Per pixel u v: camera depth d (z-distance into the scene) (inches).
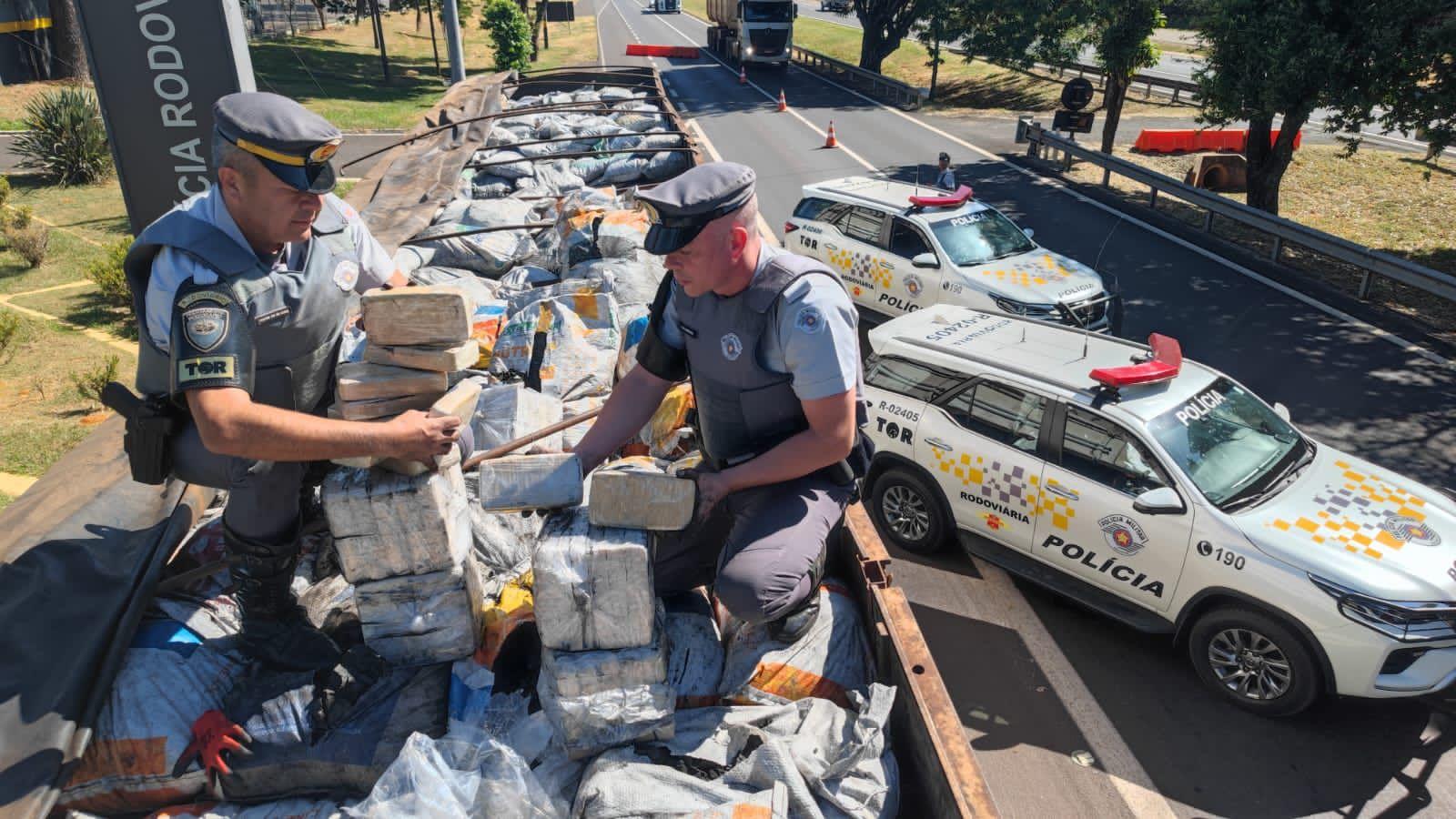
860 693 106.2
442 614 102.3
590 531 93.4
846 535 127.8
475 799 86.5
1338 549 190.4
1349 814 175.8
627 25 2915.8
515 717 100.7
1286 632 190.1
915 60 1565.0
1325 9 534.3
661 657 93.4
